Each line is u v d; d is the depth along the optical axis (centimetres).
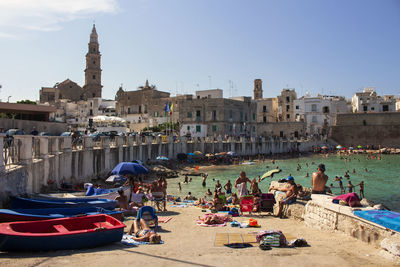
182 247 1173
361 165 6450
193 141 6569
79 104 11594
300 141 8938
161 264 970
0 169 1623
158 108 9538
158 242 1238
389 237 1131
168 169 4988
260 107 11444
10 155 1936
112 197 2108
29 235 1052
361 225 1265
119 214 1616
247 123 9088
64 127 5559
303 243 1200
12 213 1291
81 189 2748
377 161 7188
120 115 10331
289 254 1089
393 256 1040
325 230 1459
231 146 7175
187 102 8362
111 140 4562
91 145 3491
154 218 1441
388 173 5334
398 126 9562
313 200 1573
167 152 5822
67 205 1727
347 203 1395
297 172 5472
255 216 1894
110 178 2750
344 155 8475
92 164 3512
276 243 1172
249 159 7094
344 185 4262
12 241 1042
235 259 1027
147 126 9075
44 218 1340
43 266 933
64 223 1222
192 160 6100
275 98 12375
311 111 10762
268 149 8119
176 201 2714
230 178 4672
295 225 1617
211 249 1145
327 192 1873
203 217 1831
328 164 6612
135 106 10069
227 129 8125
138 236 1294
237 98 9350
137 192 2231
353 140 9931
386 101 10825
